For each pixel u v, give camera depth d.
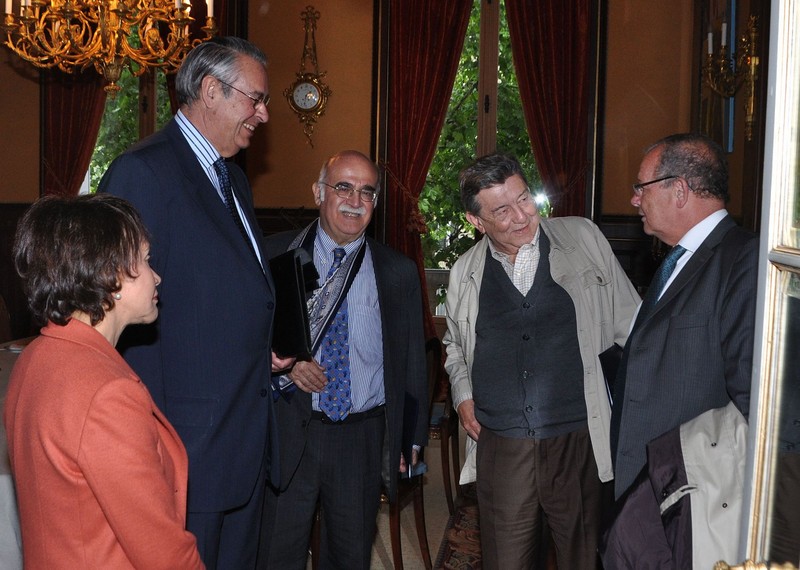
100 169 7.05
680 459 1.74
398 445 2.58
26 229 1.33
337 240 2.58
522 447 2.30
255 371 2.03
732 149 5.17
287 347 2.25
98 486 1.23
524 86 6.47
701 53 6.00
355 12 6.61
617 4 6.36
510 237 2.27
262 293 2.01
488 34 6.59
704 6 5.91
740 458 1.71
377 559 3.61
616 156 6.43
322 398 2.51
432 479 4.74
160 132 2.01
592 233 2.40
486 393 2.36
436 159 6.77
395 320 2.60
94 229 1.31
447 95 6.57
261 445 2.05
